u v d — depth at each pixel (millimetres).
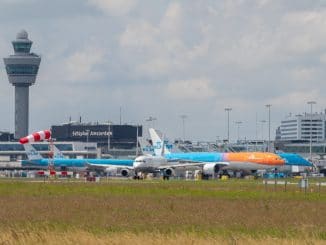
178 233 178000
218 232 183875
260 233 182000
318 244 161250
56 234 169500
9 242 161250
